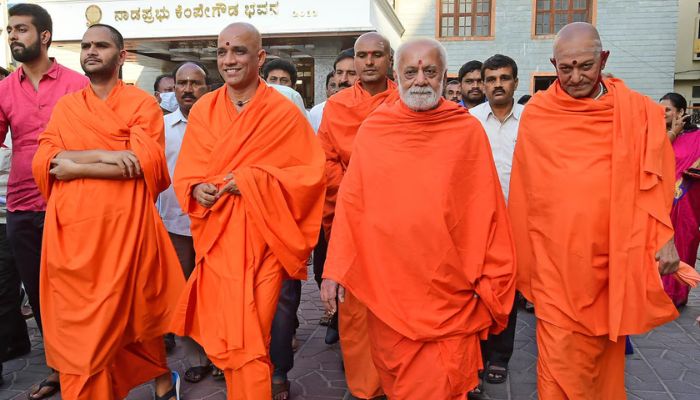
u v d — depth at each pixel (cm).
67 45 1309
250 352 293
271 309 306
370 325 303
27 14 366
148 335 328
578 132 288
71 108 322
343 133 390
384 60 390
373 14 1216
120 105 327
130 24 1246
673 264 279
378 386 351
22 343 446
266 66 534
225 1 1206
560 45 289
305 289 652
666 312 283
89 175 307
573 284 283
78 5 1263
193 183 314
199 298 310
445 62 292
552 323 286
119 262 310
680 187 568
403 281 283
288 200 315
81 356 300
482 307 289
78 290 304
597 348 289
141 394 384
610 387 300
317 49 1259
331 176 395
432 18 1692
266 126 314
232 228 305
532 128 300
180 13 1227
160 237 330
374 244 288
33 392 372
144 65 1535
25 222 382
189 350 400
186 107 433
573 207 283
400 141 290
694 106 2755
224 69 316
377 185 290
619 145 280
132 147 314
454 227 285
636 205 281
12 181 383
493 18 1659
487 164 293
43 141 323
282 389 371
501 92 413
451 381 277
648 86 1630
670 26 1605
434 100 284
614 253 277
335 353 456
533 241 297
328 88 635
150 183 317
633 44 1625
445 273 279
